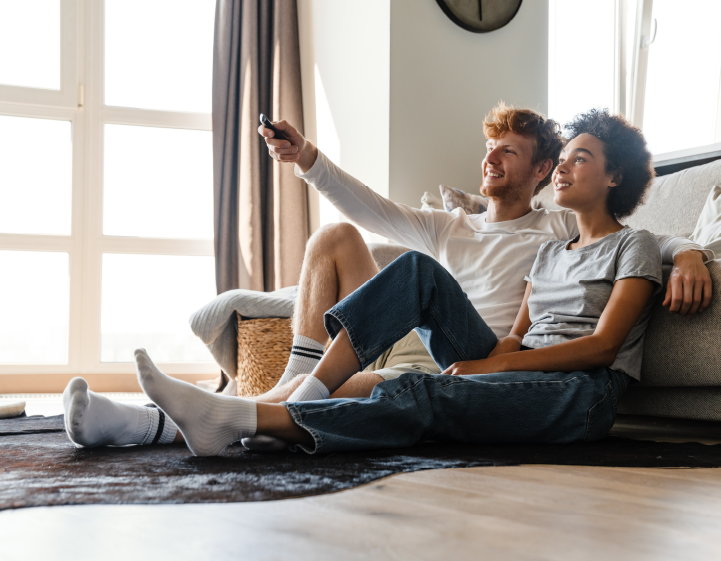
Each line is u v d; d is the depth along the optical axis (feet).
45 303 12.66
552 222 6.22
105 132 13.05
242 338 8.32
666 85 13.65
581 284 5.05
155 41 13.41
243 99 12.70
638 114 12.62
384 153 9.84
